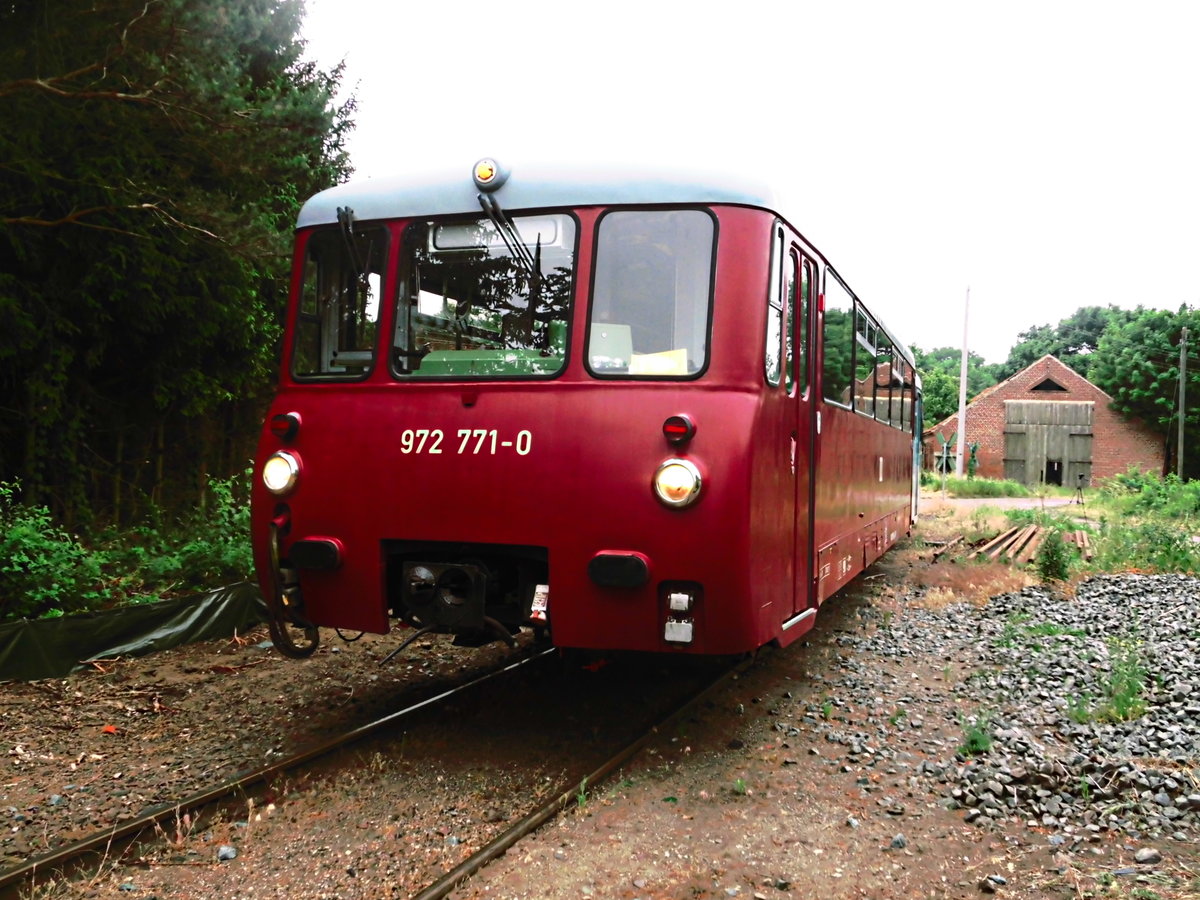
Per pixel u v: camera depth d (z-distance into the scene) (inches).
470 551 205.3
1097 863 152.7
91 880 146.9
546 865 151.5
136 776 194.7
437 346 210.1
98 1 347.3
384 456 204.8
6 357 394.9
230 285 452.8
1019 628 346.3
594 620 192.7
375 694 255.0
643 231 201.3
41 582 317.7
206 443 554.6
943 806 179.2
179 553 396.8
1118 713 230.8
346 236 217.8
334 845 160.7
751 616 193.8
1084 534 704.4
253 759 203.6
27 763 203.3
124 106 377.1
